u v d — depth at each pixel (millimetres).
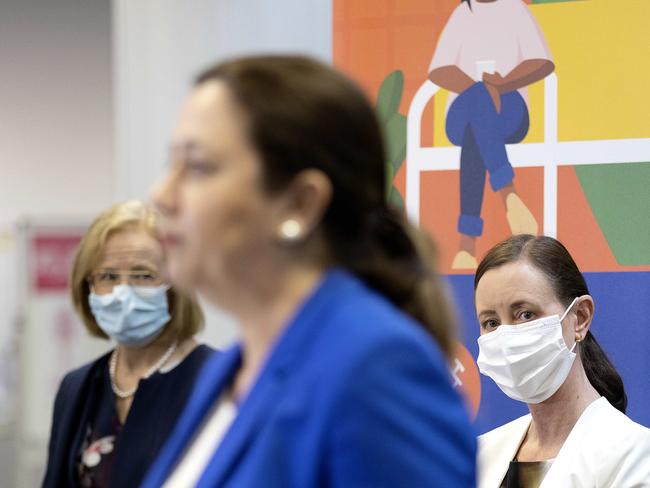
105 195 8172
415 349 1397
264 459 1385
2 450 7484
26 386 7398
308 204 1469
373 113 1524
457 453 1388
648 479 3488
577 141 4996
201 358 3904
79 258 4066
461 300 5094
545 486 3598
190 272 1495
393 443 1331
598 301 4953
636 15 4953
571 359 3771
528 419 3939
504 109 5086
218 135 1456
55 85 8227
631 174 4938
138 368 3982
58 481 3918
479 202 5094
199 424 1756
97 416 3969
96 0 8219
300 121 1450
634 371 4902
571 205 4992
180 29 5945
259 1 5855
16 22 8266
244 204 1446
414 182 5172
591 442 3611
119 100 6012
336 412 1344
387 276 1556
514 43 5090
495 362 3828
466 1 5148
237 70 1492
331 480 1345
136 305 3898
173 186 1490
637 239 4922
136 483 3688
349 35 5273
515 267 3842
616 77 4965
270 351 1480
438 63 5168
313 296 1482
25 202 8219
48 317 7465
